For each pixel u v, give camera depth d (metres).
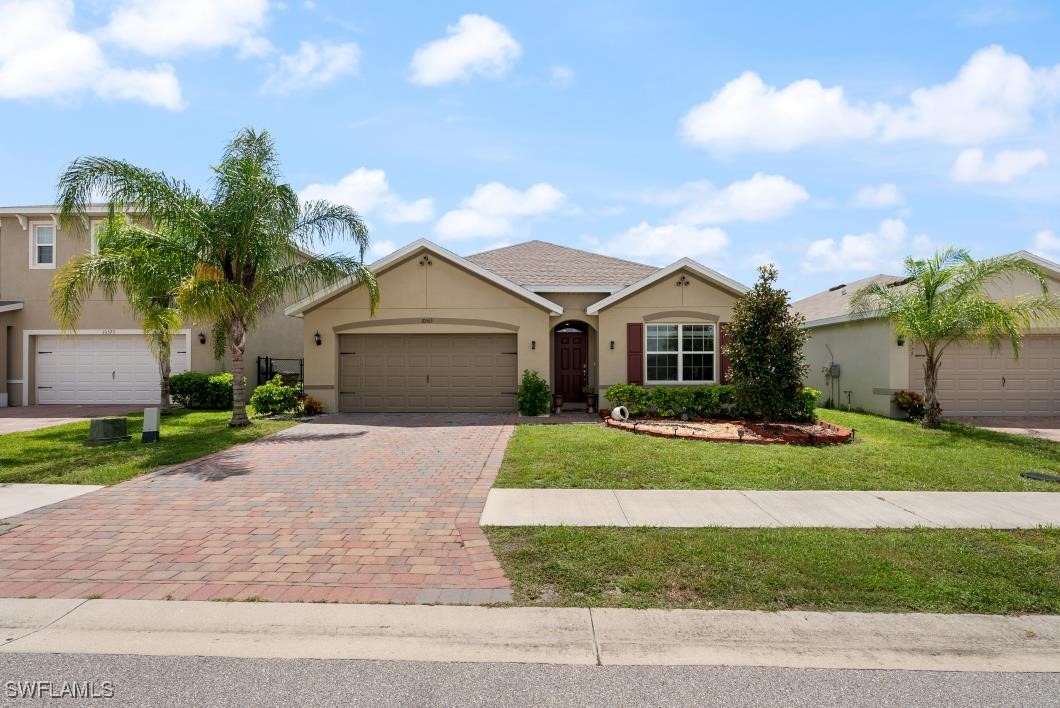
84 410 17.08
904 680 3.63
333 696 3.43
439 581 4.99
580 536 5.98
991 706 3.36
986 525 6.39
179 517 6.69
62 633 4.16
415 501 7.32
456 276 16.06
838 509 6.97
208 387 17.23
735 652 3.95
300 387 16.05
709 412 14.28
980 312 12.19
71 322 13.59
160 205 12.45
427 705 3.34
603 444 10.73
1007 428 13.41
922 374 15.45
